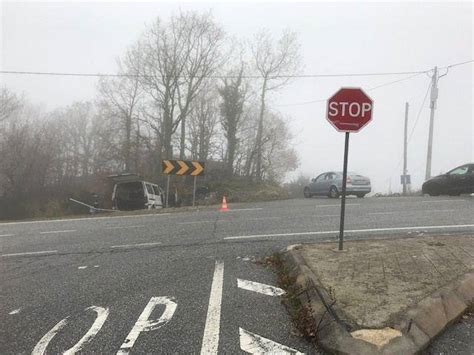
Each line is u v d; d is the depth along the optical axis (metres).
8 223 18.16
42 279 7.94
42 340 5.18
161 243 10.85
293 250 8.45
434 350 4.67
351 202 19.44
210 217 15.68
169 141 37.00
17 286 7.56
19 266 9.12
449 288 5.94
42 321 5.80
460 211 14.66
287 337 5.05
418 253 7.86
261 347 4.80
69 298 6.73
